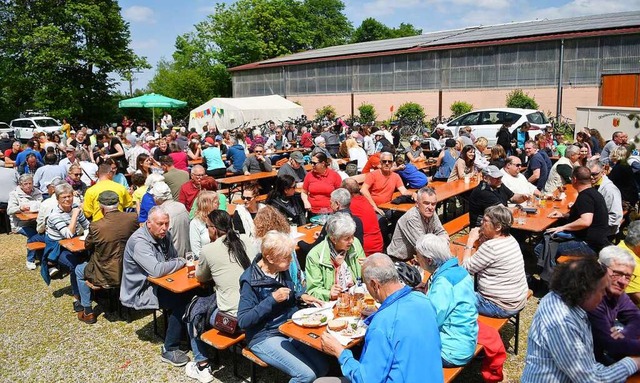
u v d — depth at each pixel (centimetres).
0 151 1426
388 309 261
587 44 2369
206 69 5006
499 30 3044
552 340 253
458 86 2828
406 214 524
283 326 347
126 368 442
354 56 3222
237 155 1165
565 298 255
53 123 2766
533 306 556
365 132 1695
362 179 816
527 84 2577
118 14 3434
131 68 3497
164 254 469
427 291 349
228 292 396
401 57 3041
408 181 846
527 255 700
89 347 481
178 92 4228
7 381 426
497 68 2672
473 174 913
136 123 3616
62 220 582
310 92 3538
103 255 493
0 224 929
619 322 312
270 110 2419
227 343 382
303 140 1827
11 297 607
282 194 689
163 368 441
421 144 1418
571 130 2195
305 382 347
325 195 727
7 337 505
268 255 354
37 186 863
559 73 2461
